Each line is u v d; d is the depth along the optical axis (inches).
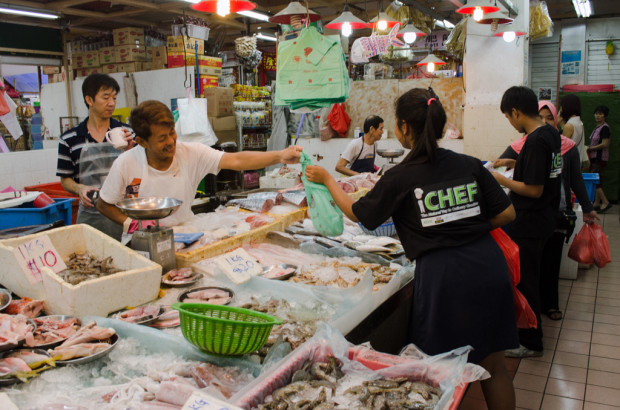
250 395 49.4
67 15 330.3
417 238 78.2
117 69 313.7
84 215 122.3
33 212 140.6
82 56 324.5
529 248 130.3
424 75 349.4
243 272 86.0
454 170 78.0
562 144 160.6
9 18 267.7
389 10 300.8
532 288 132.8
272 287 82.4
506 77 242.4
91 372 57.2
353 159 214.4
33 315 71.1
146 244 84.5
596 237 178.5
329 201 88.7
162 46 297.7
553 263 159.2
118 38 307.1
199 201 165.0
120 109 285.0
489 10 198.2
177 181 102.9
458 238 77.0
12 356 57.0
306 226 121.1
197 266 90.0
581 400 115.0
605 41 463.2
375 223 79.4
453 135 274.2
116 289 73.4
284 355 61.0
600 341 145.1
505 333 77.7
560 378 125.0
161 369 56.6
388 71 317.4
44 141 314.5
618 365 130.8
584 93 374.6
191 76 268.8
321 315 73.6
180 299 77.4
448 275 75.6
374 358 59.0
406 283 96.0
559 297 181.8
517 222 130.0
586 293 185.2
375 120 206.5
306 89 134.6
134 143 122.2
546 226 128.8
